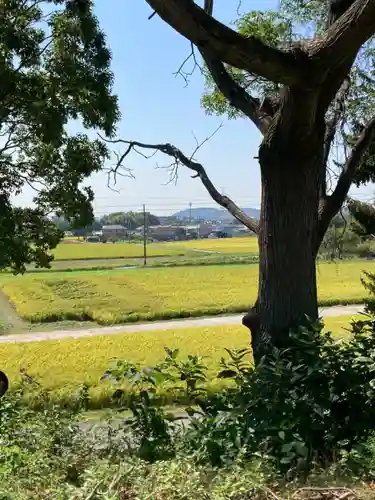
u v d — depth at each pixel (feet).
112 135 59.36
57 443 16.69
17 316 117.29
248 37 16.05
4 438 16.44
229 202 24.36
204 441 15.14
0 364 62.49
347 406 16.28
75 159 34.71
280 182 19.47
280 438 14.85
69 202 35.96
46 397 37.81
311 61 16.58
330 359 16.71
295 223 19.60
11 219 35.04
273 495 11.93
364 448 14.70
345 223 30.86
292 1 26.99
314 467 14.46
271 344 19.62
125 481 12.25
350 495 12.32
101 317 108.88
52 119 31.63
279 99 19.66
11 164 35.06
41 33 33.14
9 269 45.34
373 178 29.32
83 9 32.83
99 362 63.31
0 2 32.01
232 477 12.34
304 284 19.88
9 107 31.94
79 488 12.09
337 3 19.51
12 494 12.00
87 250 334.24
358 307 119.55
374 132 22.50
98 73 33.81
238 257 267.80
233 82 23.03
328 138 23.58
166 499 11.34
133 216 572.10
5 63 30.81
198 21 15.58
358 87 27.40
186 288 156.56
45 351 71.00
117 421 21.84
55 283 166.81
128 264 242.37
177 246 381.19
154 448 16.01
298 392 16.16
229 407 17.25
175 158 26.11
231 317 113.19
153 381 18.01
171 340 78.95
